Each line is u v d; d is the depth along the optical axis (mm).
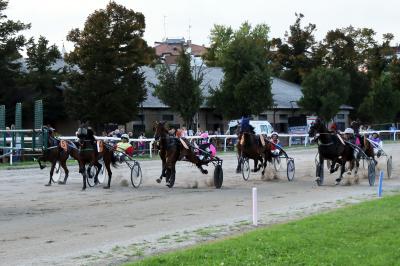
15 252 9305
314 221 11047
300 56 67812
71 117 39688
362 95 64375
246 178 22188
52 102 41625
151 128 46000
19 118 27016
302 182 21469
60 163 20328
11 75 40531
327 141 20047
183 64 41500
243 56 46156
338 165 22359
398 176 24016
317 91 53688
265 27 73062
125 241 10164
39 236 10703
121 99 39125
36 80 40938
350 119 64125
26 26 41125
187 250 8570
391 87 59406
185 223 12148
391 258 7863
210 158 19625
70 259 8773
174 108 41500
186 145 19406
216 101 46875
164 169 19484
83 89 38688
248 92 45156
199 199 16344
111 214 13492
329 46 67250
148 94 47312
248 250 8383
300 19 69250
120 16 40781
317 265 7512
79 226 11820
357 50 69000
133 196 17016
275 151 23344
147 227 11672
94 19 40000
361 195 17219
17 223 12195
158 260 7848
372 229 10000
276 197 16859
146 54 42188
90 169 20031
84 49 39750
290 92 60188
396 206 13273
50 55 42125
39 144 23688
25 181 21391
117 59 39906
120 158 20219
